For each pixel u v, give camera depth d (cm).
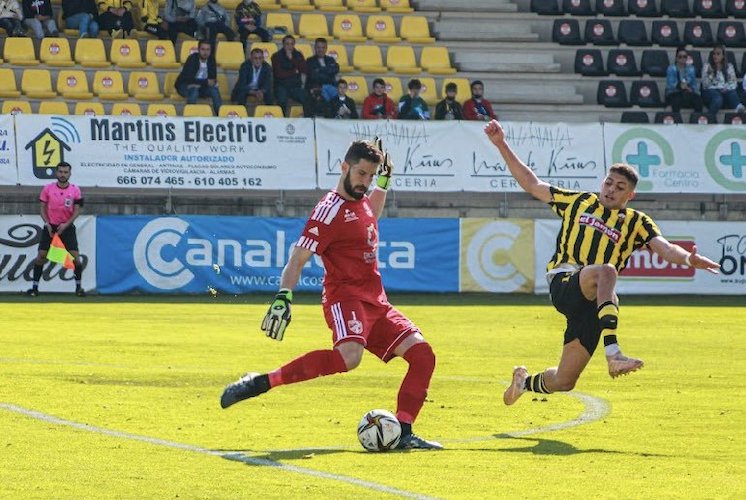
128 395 2328
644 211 5900
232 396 1738
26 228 5250
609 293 1847
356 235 1766
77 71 6184
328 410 2178
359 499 1413
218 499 1410
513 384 2069
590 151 5712
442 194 5775
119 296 5256
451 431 1972
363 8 7062
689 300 5450
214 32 6500
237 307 4762
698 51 6931
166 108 5972
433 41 6938
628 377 2747
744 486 1524
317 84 6122
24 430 1897
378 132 5594
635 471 1623
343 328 1758
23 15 6431
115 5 6550
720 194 5925
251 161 5503
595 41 7044
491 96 6694
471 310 4728
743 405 2303
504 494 1455
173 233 5369
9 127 5316
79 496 1423
